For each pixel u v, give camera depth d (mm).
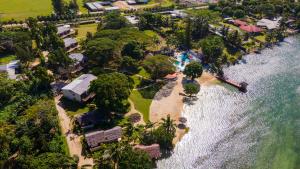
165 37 196625
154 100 132500
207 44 168000
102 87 112812
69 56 157375
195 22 198000
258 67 166000
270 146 109250
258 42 193375
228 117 124625
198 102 133500
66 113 122062
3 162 90312
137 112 123062
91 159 98375
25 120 105938
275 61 172875
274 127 119375
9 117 114562
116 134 105188
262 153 105875
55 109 119938
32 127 105062
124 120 117562
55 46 168125
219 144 109625
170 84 144875
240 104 133500
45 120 106312
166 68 144000
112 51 152500
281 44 194625
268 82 151250
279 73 159875
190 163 100750
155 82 145500
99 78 118938
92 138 102812
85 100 126938
